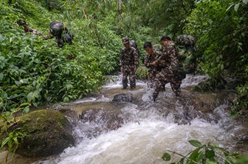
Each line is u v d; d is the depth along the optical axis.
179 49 3.78
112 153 2.68
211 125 3.40
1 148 2.24
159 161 2.43
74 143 2.96
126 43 5.16
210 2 3.06
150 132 3.16
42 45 4.57
